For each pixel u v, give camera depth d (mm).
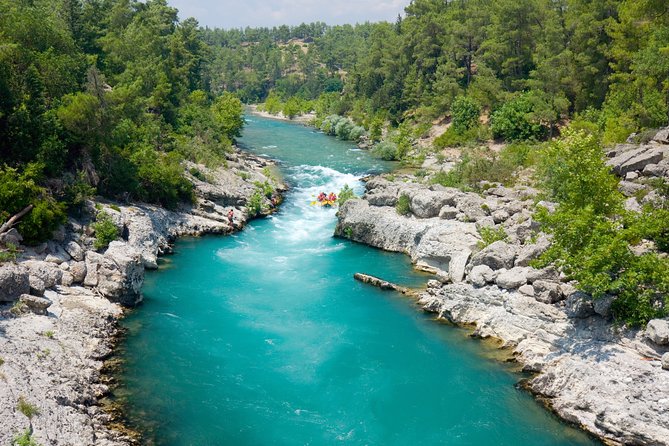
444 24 124625
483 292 36812
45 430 22625
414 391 29938
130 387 28906
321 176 79625
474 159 68875
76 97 48469
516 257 38281
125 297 37688
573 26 83938
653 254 30250
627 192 44531
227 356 33062
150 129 66875
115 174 52125
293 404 28750
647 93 63719
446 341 35125
